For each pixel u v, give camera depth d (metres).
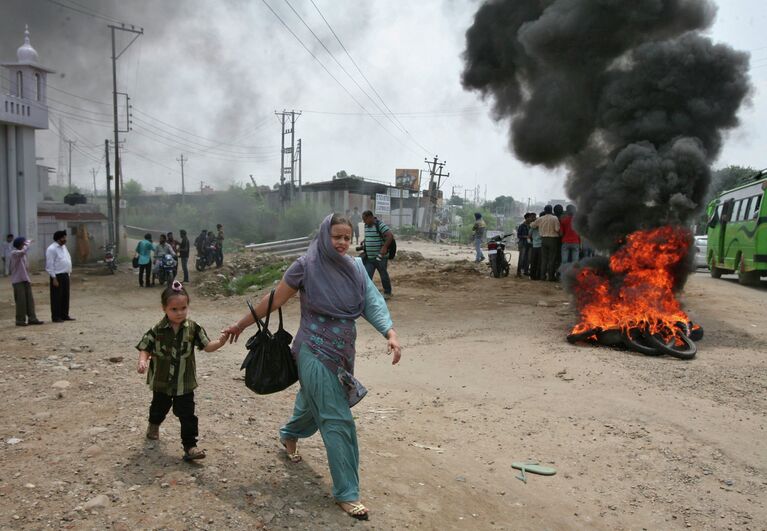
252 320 3.58
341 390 3.39
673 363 6.97
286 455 4.11
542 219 14.81
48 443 3.94
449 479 4.13
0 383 5.48
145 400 5.07
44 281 19.58
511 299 12.27
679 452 4.62
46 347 7.51
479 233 20.17
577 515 3.81
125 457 3.76
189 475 3.57
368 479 3.92
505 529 3.54
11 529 2.82
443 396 6.12
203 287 17.19
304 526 3.17
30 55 22.56
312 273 3.38
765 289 16.33
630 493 4.08
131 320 11.26
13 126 22.05
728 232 19.05
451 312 10.90
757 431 4.96
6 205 22.30
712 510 3.86
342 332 3.40
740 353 7.59
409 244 37.03
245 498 3.39
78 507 3.07
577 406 5.61
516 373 6.77
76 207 28.08
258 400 5.52
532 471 4.37
